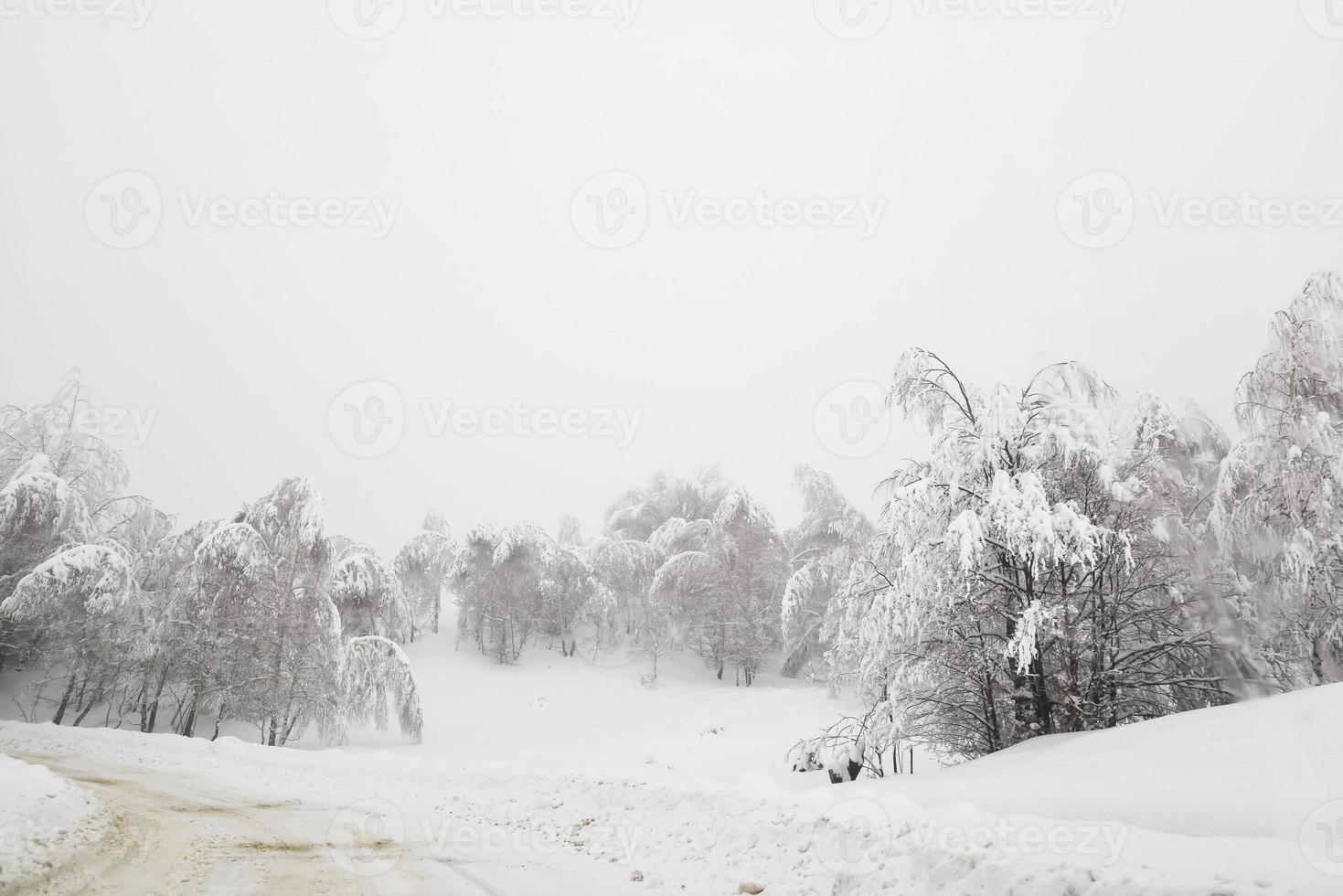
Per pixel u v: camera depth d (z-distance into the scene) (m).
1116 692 12.97
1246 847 4.65
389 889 6.52
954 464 14.03
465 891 6.55
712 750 24.47
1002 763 10.44
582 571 45.25
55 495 27.38
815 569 38.31
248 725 29.55
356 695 27.84
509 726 31.16
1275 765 6.43
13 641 26.05
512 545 43.66
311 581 28.62
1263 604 13.52
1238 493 15.00
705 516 53.62
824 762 14.21
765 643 42.75
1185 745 8.08
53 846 6.83
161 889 6.10
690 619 43.28
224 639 26.58
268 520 29.59
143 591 29.72
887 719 13.57
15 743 19.95
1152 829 5.80
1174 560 13.09
